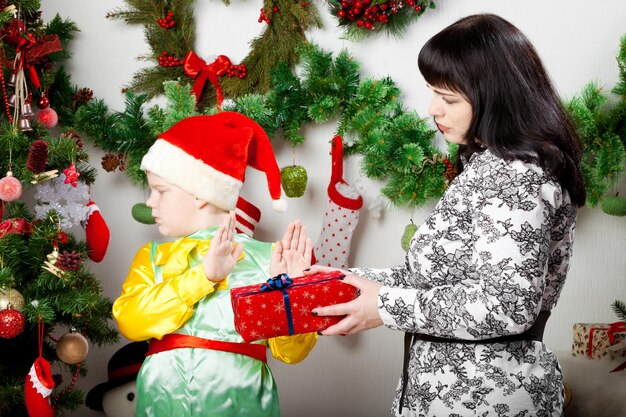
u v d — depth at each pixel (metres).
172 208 1.82
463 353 1.27
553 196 1.20
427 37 2.35
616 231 2.39
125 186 2.44
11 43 1.90
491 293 1.17
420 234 1.34
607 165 2.16
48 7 2.37
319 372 2.50
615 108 2.22
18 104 1.91
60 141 1.94
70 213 1.92
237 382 1.69
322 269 1.44
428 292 1.24
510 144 1.22
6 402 1.86
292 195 2.29
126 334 1.71
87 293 1.87
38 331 1.89
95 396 2.26
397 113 2.33
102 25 2.39
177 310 1.66
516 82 1.23
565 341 2.43
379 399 2.49
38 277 1.84
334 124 2.41
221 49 2.40
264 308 1.34
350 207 2.28
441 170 2.25
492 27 1.27
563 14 2.32
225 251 1.65
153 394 1.70
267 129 2.27
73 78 2.39
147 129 2.27
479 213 1.22
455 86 1.27
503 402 1.25
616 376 2.10
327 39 2.38
